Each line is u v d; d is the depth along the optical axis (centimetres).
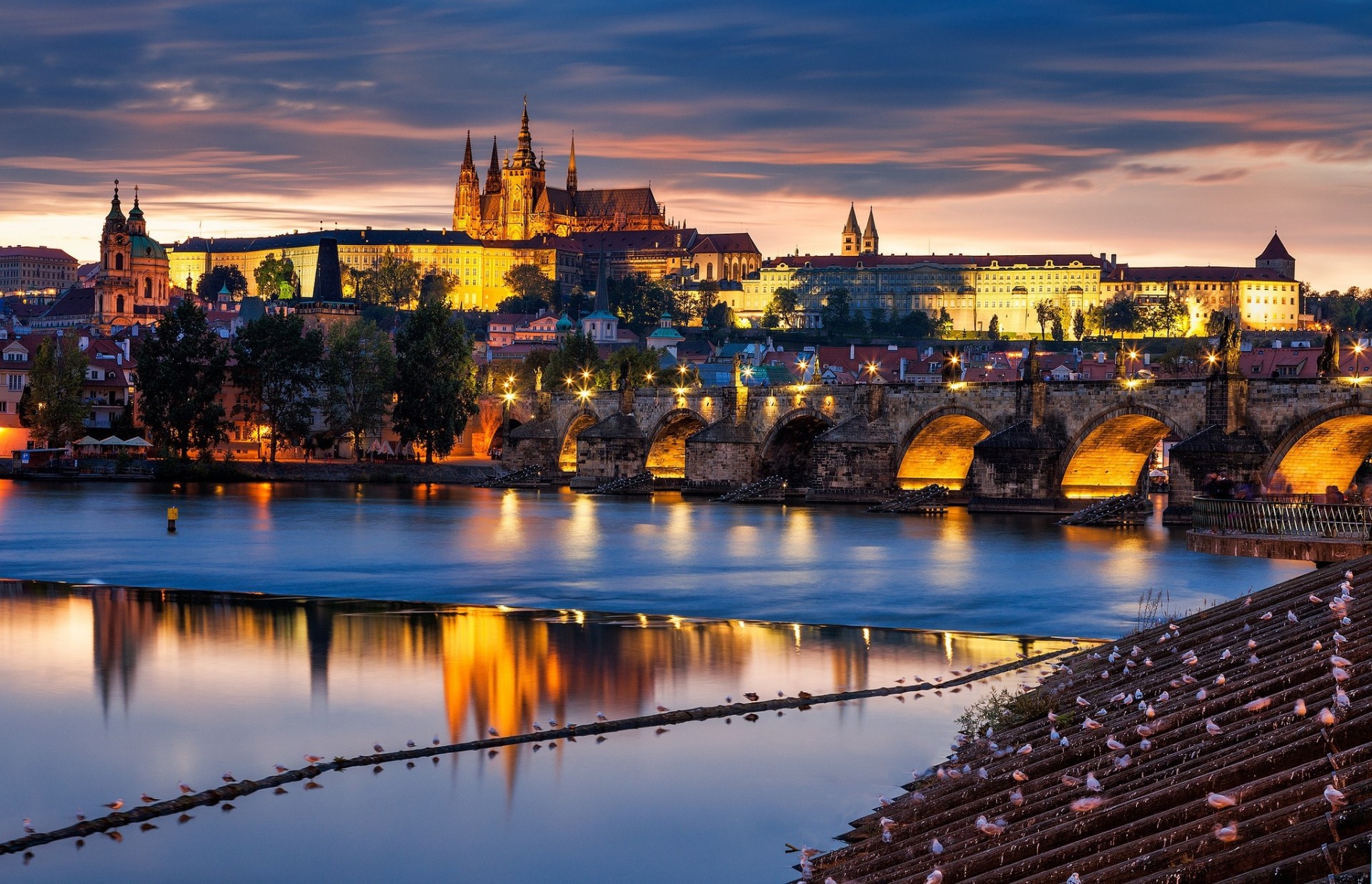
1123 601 10350
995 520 17362
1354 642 4253
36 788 5434
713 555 13425
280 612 9631
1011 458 18062
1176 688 4747
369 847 4794
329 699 6825
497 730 6219
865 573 12038
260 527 16175
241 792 5369
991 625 9250
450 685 7131
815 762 5672
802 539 15038
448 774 5588
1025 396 18238
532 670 7556
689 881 4459
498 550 13875
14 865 4672
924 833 4119
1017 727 5147
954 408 19225
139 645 8256
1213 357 16400
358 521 17125
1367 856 2583
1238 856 2759
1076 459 18062
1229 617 5791
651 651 8162
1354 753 3083
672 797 5262
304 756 5850
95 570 11969
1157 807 3391
